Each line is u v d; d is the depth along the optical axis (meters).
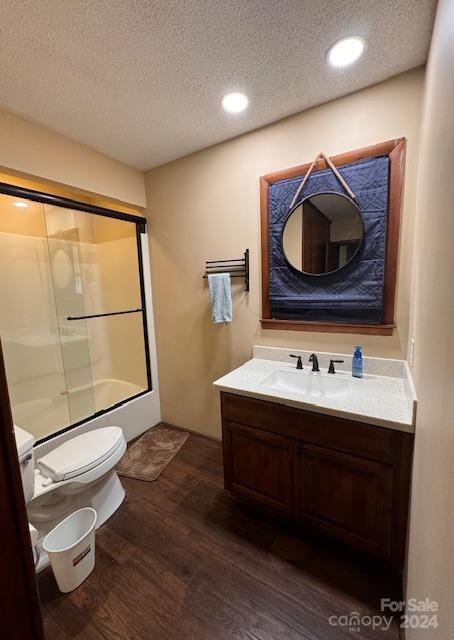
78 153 2.02
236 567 1.40
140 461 2.24
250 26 1.15
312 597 1.25
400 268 1.59
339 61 1.35
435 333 0.80
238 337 2.23
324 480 1.42
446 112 0.75
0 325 2.29
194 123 1.83
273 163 1.89
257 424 1.59
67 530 1.40
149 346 2.73
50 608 1.24
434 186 0.92
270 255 1.97
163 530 1.62
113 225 2.80
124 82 1.45
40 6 1.04
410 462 1.20
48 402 2.57
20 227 2.39
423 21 1.13
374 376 1.71
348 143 1.63
